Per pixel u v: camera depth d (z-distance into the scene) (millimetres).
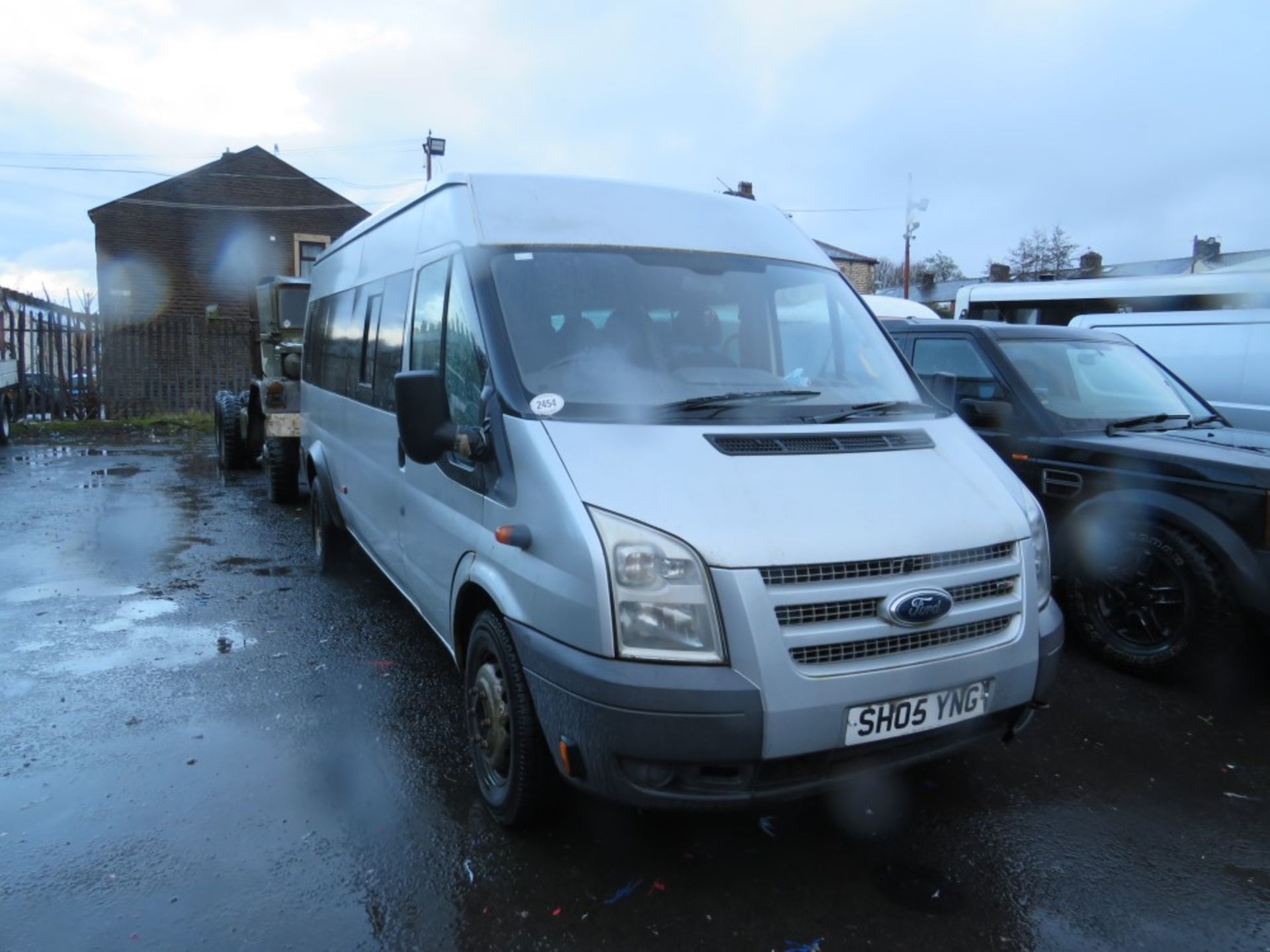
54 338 17516
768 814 3441
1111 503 4840
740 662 2609
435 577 3961
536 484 2957
